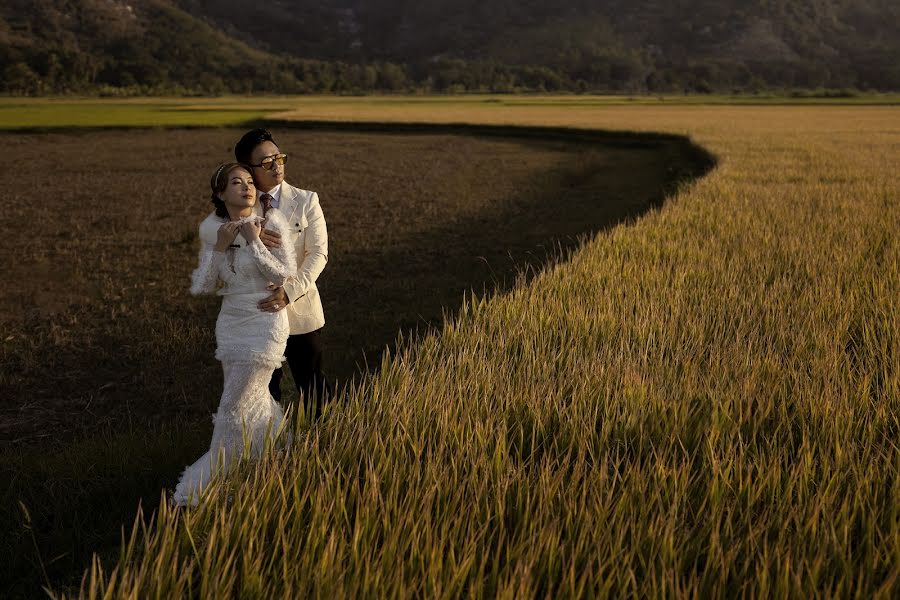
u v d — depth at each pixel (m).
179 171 25.19
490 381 3.84
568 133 42.34
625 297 5.71
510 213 15.65
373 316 7.85
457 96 151.12
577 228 13.34
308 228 3.98
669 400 3.60
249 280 3.60
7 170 25.14
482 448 3.03
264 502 2.60
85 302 8.53
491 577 2.28
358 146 36.84
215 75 175.00
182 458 4.29
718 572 2.31
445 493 2.70
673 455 2.96
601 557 2.33
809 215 9.74
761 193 12.41
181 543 2.45
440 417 3.29
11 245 12.00
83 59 149.75
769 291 5.92
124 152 33.09
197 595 2.29
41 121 50.47
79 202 17.42
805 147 24.34
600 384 3.77
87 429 5.04
